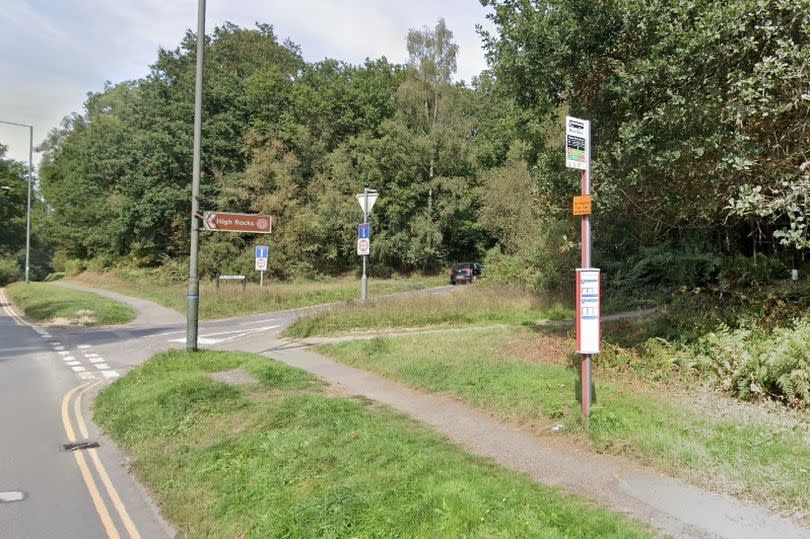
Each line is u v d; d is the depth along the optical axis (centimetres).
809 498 418
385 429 611
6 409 906
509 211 2897
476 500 418
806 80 733
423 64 4394
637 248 1769
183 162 4316
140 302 2852
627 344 986
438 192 4584
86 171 5250
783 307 936
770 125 802
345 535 414
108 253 4834
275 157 4547
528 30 917
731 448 522
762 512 413
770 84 730
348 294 2995
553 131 1694
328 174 4662
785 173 802
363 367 1020
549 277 1994
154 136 4159
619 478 485
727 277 1245
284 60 5903
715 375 774
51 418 858
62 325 2081
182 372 979
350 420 650
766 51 789
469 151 4494
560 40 864
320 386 859
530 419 655
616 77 870
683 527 391
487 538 369
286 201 4400
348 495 460
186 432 724
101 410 875
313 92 4872
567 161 588
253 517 482
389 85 5209
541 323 1466
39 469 648
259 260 2744
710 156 806
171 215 4309
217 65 4944
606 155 898
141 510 548
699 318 997
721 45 750
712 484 462
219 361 1055
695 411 643
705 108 764
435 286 3934
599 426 586
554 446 575
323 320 1573
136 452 697
